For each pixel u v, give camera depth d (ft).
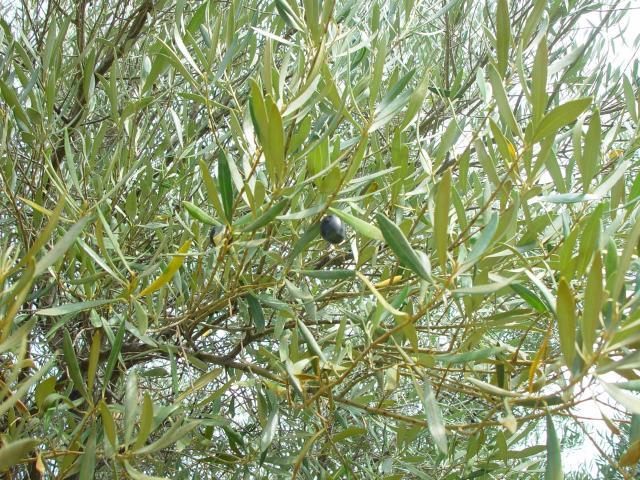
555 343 2.04
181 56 2.43
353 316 1.76
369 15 2.38
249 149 1.48
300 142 1.33
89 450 1.10
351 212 1.87
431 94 2.95
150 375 2.23
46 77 1.72
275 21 2.05
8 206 2.23
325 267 2.40
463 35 3.37
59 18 2.64
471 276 1.59
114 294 2.00
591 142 1.25
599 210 1.07
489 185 1.55
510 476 2.47
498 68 1.21
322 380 1.49
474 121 2.76
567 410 1.14
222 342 2.84
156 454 2.28
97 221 1.35
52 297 2.29
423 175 1.68
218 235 1.50
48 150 1.67
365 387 2.10
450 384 1.93
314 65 1.28
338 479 1.97
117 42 2.44
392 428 2.00
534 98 1.04
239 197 1.36
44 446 1.64
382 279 1.87
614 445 3.51
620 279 0.83
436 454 2.39
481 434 1.79
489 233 1.09
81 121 1.87
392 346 1.72
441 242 1.01
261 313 1.66
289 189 1.34
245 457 1.91
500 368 1.51
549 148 1.15
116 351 1.16
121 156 2.07
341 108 1.34
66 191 1.71
